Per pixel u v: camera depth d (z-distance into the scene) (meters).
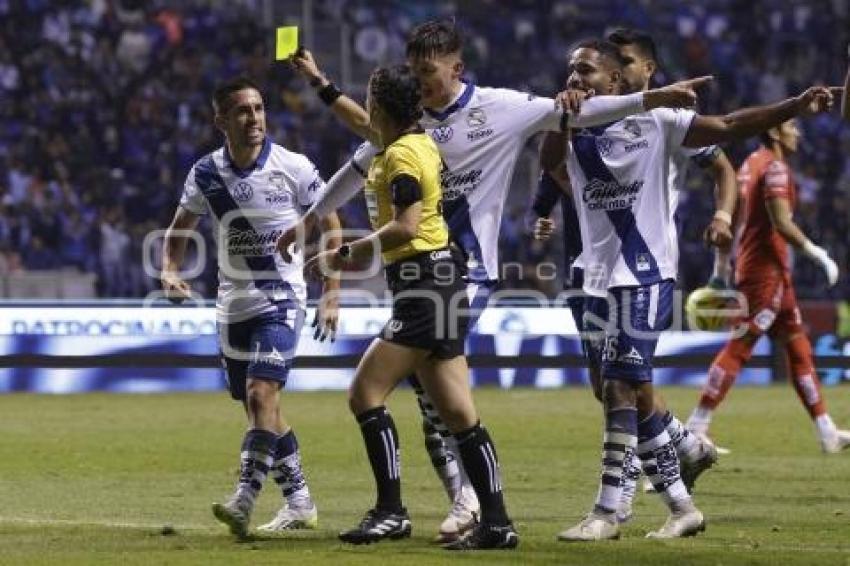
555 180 32.66
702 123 28.64
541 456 45.59
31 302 70.56
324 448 47.41
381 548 27.06
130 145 98.62
